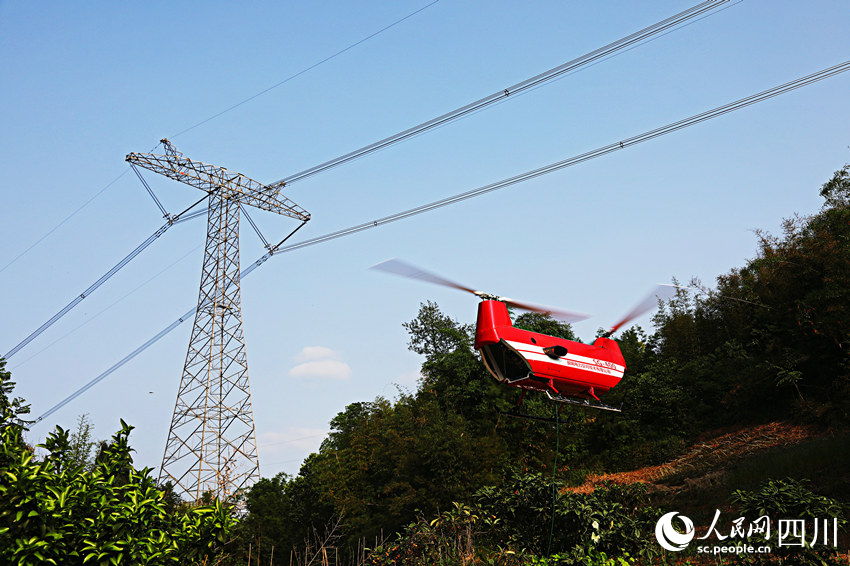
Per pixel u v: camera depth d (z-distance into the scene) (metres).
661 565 12.20
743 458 25.84
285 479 44.94
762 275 33.75
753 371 32.97
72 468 7.27
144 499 7.13
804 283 30.72
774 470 20.44
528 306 11.05
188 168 34.00
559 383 10.88
